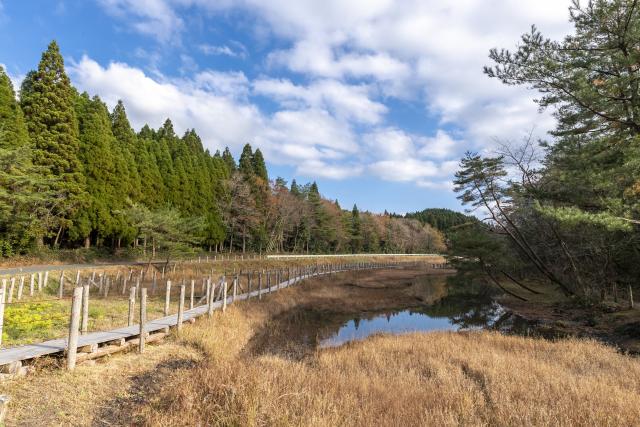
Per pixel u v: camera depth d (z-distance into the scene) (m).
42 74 29.44
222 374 7.46
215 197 52.44
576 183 18.27
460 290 37.31
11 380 6.95
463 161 26.89
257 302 22.12
